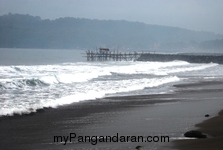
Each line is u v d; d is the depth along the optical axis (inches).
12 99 776.9
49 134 490.3
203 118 607.8
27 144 439.8
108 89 1005.2
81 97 837.8
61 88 1005.8
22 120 575.2
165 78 1398.9
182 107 739.4
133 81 1242.6
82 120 588.7
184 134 477.1
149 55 3919.8
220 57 3545.8
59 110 673.6
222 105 769.6
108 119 601.9
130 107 730.8
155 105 763.4
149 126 545.0
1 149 418.3
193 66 2615.7
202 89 1098.1
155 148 414.0
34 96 834.2
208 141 436.1
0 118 581.6
